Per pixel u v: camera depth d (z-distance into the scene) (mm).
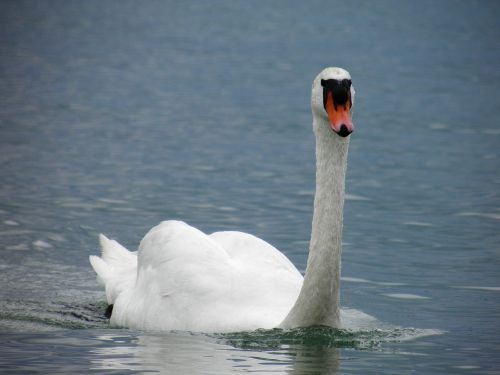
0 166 21234
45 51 41656
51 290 13805
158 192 19375
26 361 10523
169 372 10016
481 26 52219
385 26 52062
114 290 13062
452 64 39719
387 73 37156
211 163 22109
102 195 19000
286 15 56406
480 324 12188
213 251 12125
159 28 50469
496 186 20094
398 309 12891
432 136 25578
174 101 30734
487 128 26734
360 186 20125
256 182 20406
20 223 16938
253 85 34219
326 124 10680
